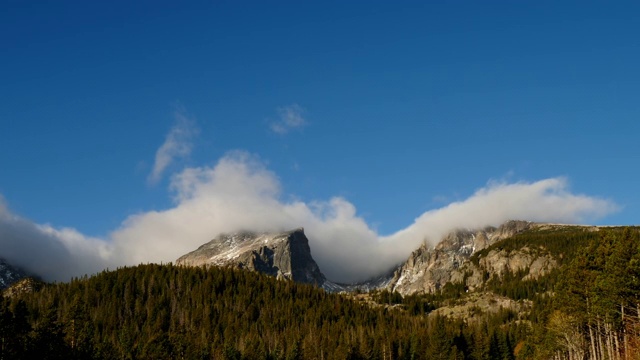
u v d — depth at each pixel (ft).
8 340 303.48
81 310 458.09
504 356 642.63
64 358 354.33
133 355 551.59
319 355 639.35
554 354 419.13
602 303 288.10
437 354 620.49
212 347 609.01
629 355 276.82
